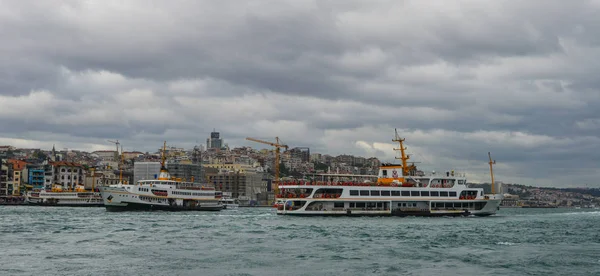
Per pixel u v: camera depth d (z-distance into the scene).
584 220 179.62
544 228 132.88
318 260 73.50
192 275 63.25
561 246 91.00
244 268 67.50
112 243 90.31
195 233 107.81
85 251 80.38
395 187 159.88
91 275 62.97
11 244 88.44
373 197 157.88
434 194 164.38
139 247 85.12
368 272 65.62
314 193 155.25
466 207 170.12
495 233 113.25
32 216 172.50
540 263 72.25
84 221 143.12
